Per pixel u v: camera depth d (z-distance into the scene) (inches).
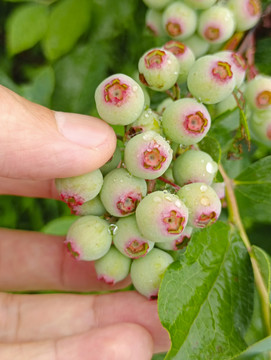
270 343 5.2
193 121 4.9
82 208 5.3
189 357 5.0
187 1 6.4
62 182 5.1
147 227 4.8
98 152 5.1
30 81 8.3
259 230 7.8
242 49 6.7
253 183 6.5
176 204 4.8
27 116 5.4
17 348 5.8
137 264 5.4
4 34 8.2
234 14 6.5
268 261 5.6
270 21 6.7
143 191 5.0
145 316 6.3
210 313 5.2
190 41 6.8
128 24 7.7
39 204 9.0
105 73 7.9
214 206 5.0
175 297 5.1
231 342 5.1
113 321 6.4
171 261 5.5
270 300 5.5
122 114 4.9
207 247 5.6
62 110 8.0
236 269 5.6
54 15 7.3
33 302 6.9
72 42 7.5
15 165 5.5
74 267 7.8
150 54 5.4
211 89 5.1
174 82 5.6
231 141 6.2
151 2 6.8
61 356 5.7
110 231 5.3
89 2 7.4
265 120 6.1
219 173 5.5
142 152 4.7
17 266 7.8
